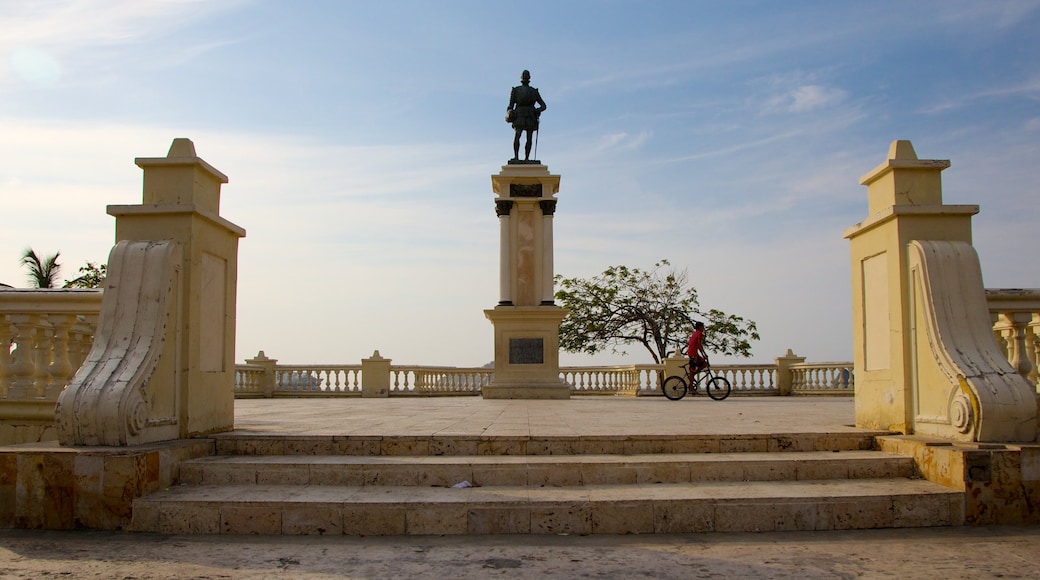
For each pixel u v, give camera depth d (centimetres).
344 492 632
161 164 745
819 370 2419
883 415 796
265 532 593
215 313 796
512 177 2023
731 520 595
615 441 726
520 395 1936
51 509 607
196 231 749
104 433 647
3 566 505
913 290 754
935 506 611
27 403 786
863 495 607
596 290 3628
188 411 728
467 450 724
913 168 775
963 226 771
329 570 495
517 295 1998
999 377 671
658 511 592
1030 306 774
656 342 3522
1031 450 622
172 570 496
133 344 688
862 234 849
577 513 589
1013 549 543
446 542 565
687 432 768
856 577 478
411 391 2538
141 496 615
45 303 786
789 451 739
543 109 2095
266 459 699
